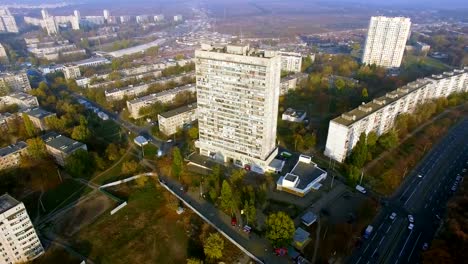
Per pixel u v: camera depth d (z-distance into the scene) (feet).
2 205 534.78
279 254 572.92
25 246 556.10
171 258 572.92
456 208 639.35
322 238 611.06
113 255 579.07
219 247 555.28
